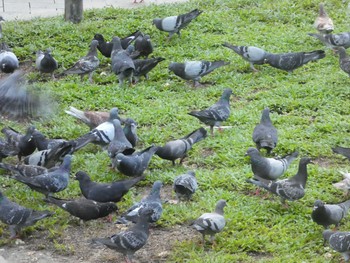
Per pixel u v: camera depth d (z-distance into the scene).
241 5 23.45
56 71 19.45
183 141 14.60
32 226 12.82
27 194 13.87
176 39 21.02
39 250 12.36
